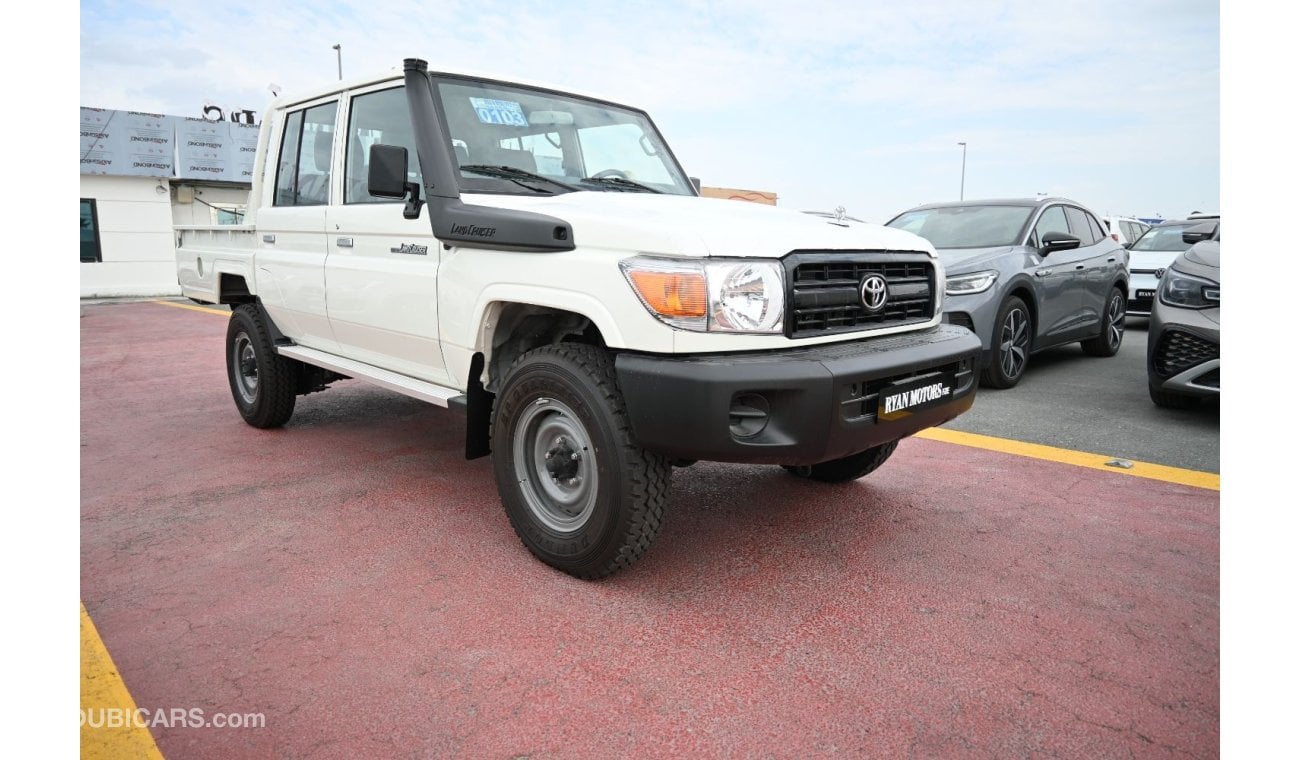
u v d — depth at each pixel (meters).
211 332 11.38
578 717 2.23
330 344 4.62
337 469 4.51
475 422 3.52
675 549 3.39
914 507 3.92
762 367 2.66
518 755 2.08
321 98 4.44
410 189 3.61
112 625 2.73
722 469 4.52
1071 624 2.77
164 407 6.26
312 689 2.36
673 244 2.66
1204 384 5.34
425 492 4.11
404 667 2.48
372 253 3.99
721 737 2.15
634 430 2.76
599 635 2.68
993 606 2.90
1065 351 9.07
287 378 5.16
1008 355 6.71
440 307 3.52
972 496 4.09
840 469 4.12
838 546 3.43
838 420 2.77
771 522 3.71
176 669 2.46
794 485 4.25
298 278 4.55
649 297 2.68
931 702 2.32
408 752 2.09
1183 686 2.40
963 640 2.66
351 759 2.06
